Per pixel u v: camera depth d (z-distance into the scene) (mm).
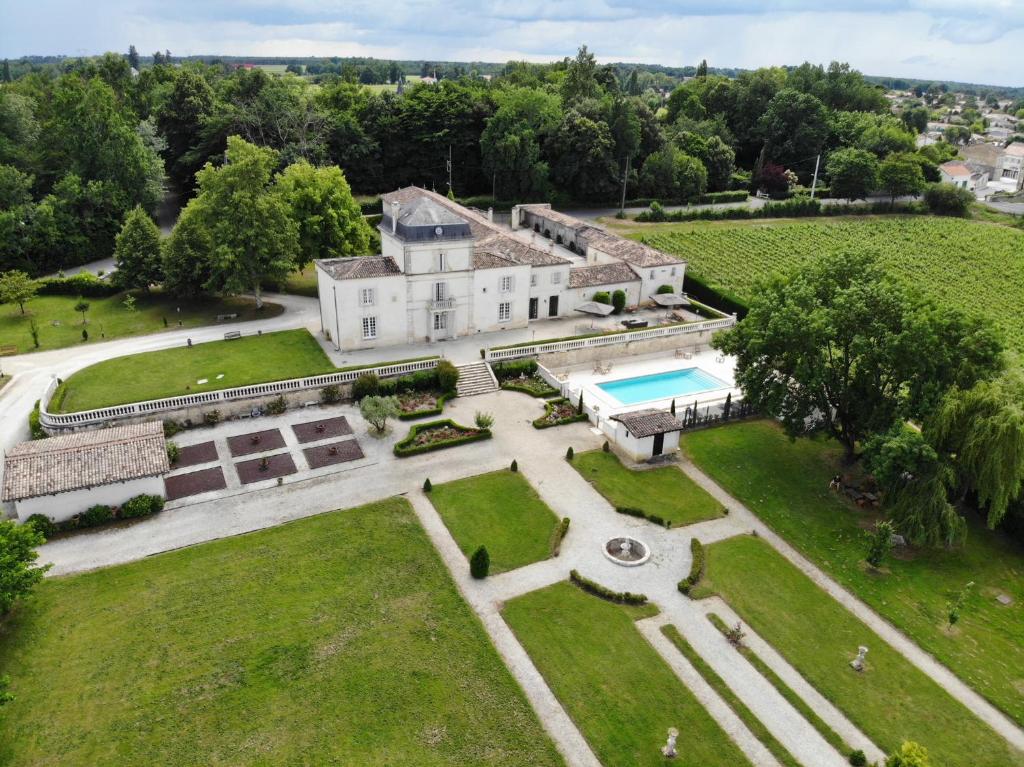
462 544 48281
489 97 145250
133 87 142250
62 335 77312
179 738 33594
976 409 47469
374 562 46031
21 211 96062
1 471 53469
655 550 48750
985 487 47031
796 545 50062
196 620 40625
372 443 59969
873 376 54844
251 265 81000
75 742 33188
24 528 40062
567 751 33906
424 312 75188
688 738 34906
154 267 87188
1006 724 36562
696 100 183250
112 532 48031
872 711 36906
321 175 89438
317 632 40156
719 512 53406
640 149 148625
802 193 158750
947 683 39000
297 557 46125
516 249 84000
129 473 48969
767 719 36250
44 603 41438
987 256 126062
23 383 65938
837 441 63531
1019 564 49031
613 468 58250
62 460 48469
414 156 140250
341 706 35625
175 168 127312
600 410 67438
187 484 53344
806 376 55125
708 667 39156
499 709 35938
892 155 153375
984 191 199500
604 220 135500
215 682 36656
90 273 95438
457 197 140750
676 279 92875
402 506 51938
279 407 63812
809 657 40250
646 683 37969
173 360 70438
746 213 142625
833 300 54781
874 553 46656
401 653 39031
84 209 104375
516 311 80875
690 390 73125
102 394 62875
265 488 53344
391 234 74875
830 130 173875
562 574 45906
